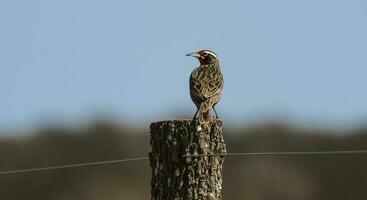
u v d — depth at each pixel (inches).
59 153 841.5
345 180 824.9
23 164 831.1
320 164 835.4
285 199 808.3
